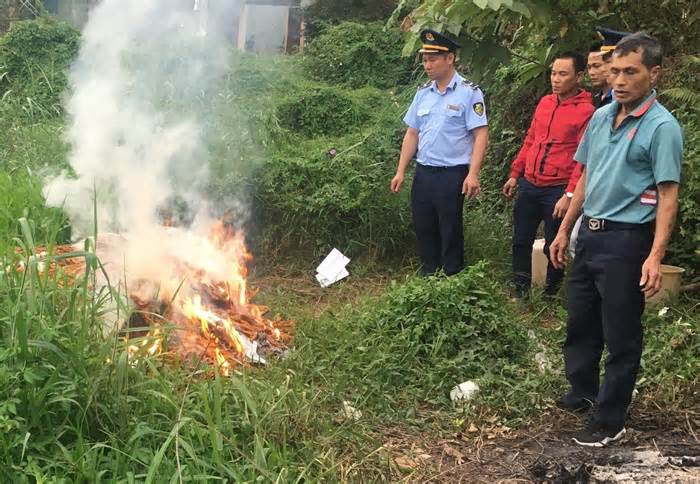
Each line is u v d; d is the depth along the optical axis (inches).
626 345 153.5
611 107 154.4
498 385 177.3
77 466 116.0
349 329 202.1
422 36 234.8
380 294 248.4
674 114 270.5
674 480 138.6
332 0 515.2
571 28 260.2
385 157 307.4
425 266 249.3
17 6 572.7
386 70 453.4
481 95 234.7
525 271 249.6
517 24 296.7
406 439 158.6
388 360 182.4
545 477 145.3
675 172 144.2
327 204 275.6
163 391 136.2
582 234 159.0
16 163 305.9
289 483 126.6
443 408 172.1
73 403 126.6
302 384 168.1
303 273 273.7
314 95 372.2
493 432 163.3
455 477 145.3
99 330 140.2
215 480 122.6
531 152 242.2
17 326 122.6
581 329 166.9
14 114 381.7
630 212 150.4
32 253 139.3
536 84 302.0
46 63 437.4
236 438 135.1
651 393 179.0
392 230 281.3
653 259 145.0
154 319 178.7
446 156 235.3
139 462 120.9
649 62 144.9
